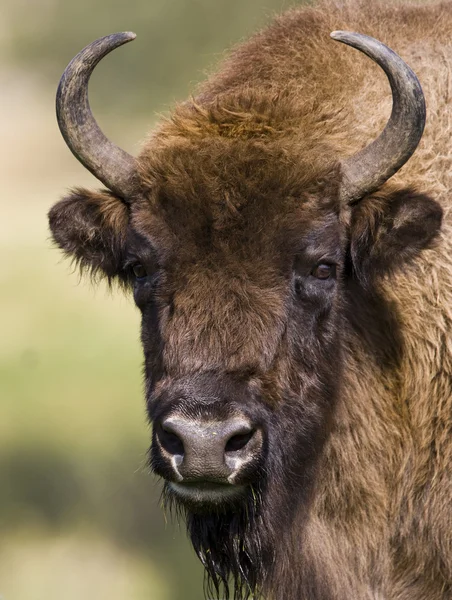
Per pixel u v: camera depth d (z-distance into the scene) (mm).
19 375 70562
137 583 44750
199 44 78250
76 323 82625
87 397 66812
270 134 24594
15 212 108688
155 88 79875
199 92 28547
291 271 23438
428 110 26438
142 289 24281
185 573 46312
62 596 43750
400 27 28141
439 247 25688
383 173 24203
